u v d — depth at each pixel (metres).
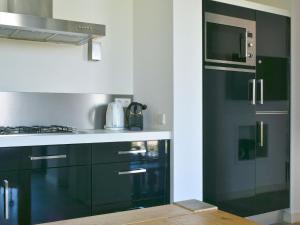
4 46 2.67
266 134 3.22
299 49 3.46
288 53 3.40
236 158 2.99
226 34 2.92
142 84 3.03
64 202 2.24
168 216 1.01
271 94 3.26
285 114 3.38
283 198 3.36
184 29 2.69
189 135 2.71
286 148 3.39
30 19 2.25
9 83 2.68
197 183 2.74
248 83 3.07
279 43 3.32
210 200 2.81
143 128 2.96
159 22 2.79
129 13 3.18
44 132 2.40
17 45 2.71
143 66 3.02
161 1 2.77
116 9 3.12
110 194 2.41
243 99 3.04
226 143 2.92
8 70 2.68
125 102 3.13
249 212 3.08
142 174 2.54
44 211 2.18
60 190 2.23
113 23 3.10
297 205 3.46
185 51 2.70
